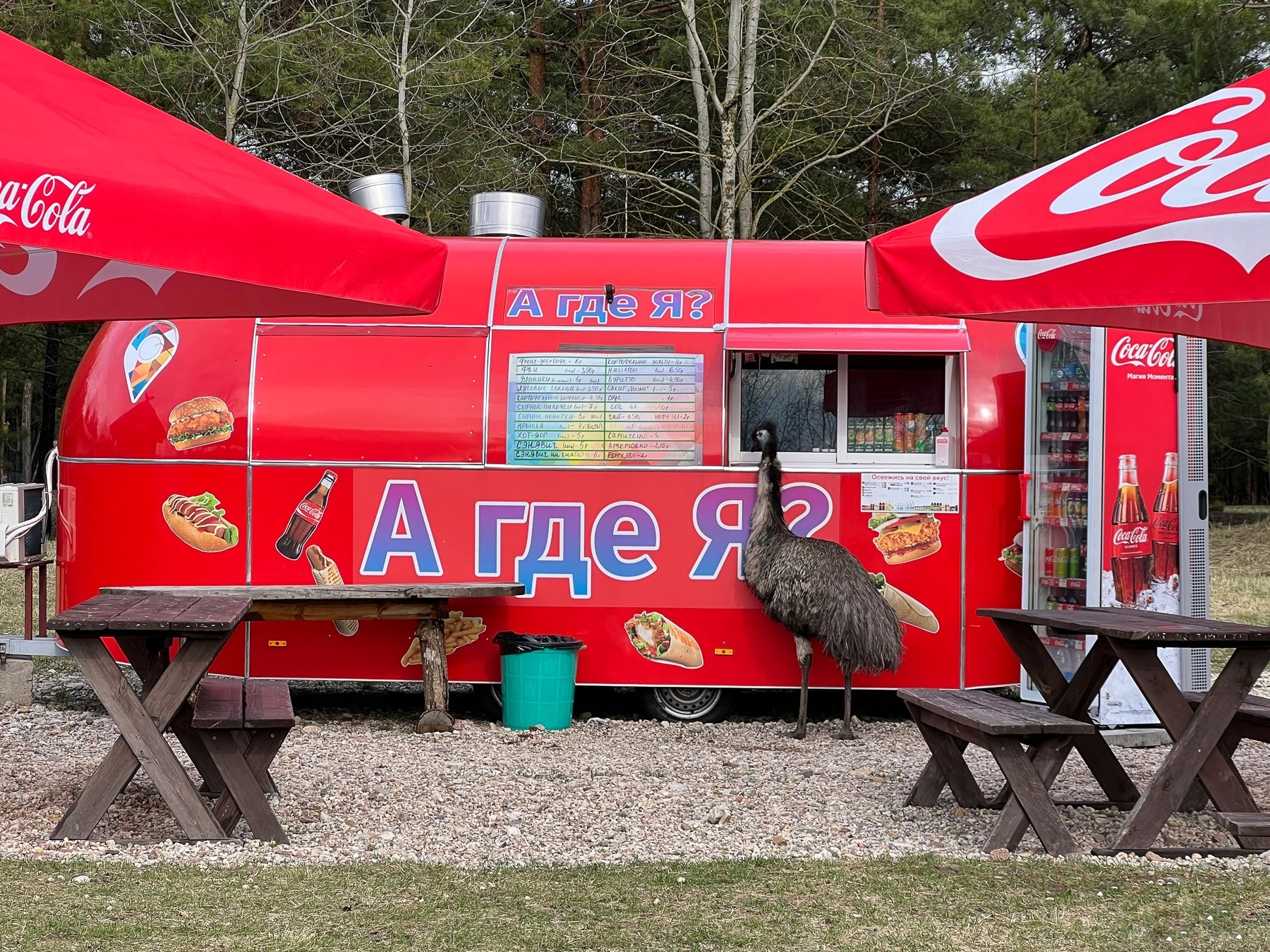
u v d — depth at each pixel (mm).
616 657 8055
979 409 8039
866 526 8031
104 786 4984
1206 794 5832
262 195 3975
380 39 19391
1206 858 4957
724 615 8031
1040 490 7988
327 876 4582
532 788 6168
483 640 8102
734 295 8156
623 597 8055
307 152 20422
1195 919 4180
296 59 18719
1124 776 5914
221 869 4633
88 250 3553
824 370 8297
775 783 6359
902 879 4629
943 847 5152
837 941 3939
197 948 3793
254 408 8055
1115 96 22453
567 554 8055
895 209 23203
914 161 23031
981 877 4660
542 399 8070
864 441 8266
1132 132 4531
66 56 18703
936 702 5559
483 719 8297
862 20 19188
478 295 8234
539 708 7785
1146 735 7598
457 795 5996
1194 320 5270
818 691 9398
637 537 8039
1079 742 5922
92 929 3922
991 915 4215
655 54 22078
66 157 3619
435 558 8047
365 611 7602
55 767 6430
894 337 7793
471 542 8055
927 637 8008
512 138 20812
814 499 8055
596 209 22250
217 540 8055
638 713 8352
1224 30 20875
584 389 8070
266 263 3859
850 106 19641
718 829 5449
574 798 5984
